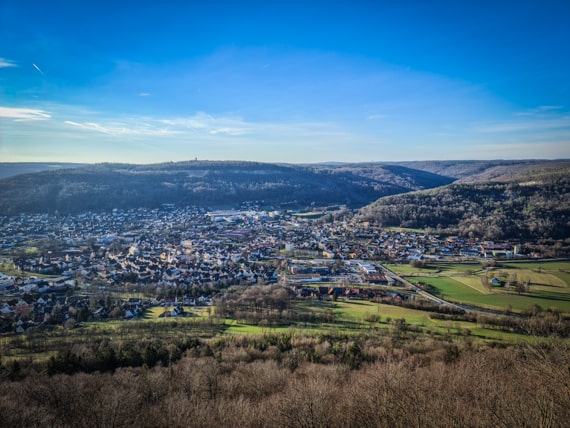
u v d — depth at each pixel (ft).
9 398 150.00
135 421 131.95
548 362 78.07
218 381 173.58
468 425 79.56
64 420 135.54
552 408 67.10
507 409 77.82
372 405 100.63
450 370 158.10
